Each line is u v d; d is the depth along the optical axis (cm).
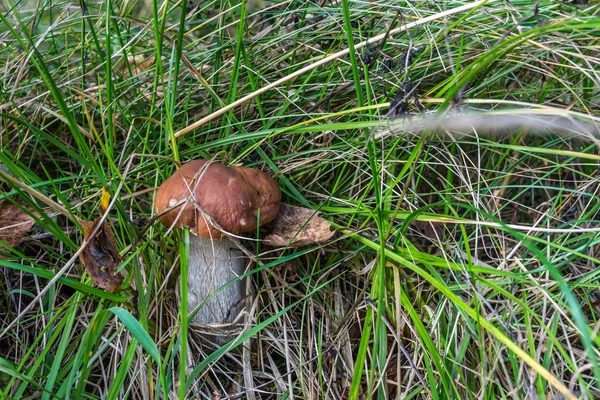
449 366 53
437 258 54
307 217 57
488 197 63
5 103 60
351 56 53
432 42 57
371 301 54
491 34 58
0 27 69
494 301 54
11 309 57
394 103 53
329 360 56
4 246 52
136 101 61
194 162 54
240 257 56
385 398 53
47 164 64
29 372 50
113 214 59
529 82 64
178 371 55
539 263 57
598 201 58
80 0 59
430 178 64
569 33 58
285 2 62
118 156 61
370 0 63
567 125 59
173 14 74
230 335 56
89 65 64
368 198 60
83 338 52
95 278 52
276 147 62
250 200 53
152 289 56
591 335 46
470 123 56
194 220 52
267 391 55
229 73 63
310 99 61
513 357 51
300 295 58
